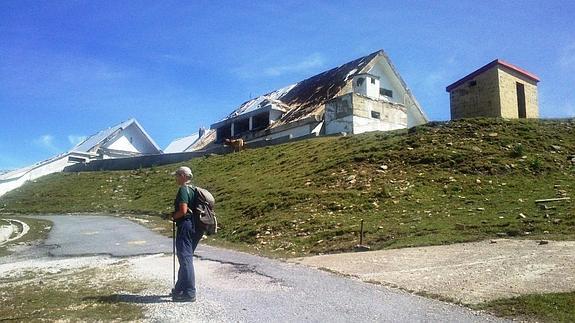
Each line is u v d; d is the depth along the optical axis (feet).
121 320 21.29
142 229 63.87
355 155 73.67
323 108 120.88
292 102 145.07
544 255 32.53
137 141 185.68
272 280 29.66
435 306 23.59
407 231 43.73
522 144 69.05
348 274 31.24
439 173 62.39
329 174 69.26
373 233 44.65
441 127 78.95
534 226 41.01
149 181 107.34
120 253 45.27
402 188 58.90
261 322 21.01
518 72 89.04
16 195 111.86
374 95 126.31
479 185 57.41
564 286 25.76
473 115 88.63
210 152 123.13
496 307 23.17
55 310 23.20
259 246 47.06
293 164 82.64
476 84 88.69
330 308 23.17
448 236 40.70
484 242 38.09
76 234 62.28
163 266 36.04
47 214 93.56
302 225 50.96
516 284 26.66
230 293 26.27
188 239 24.94
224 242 51.03
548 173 59.67
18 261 44.88
